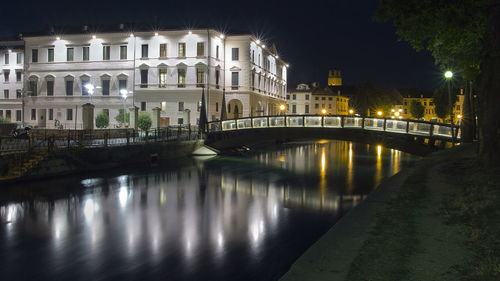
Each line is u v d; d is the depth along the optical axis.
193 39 66.88
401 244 7.92
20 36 77.38
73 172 29.78
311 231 16.75
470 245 7.65
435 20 14.75
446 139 33.31
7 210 19.80
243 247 14.52
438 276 6.30
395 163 42.38
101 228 16.94
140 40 68.62
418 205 11.15
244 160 44.25
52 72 71.88
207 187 27.27
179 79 67.44
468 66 23.70
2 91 76.50
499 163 14.88
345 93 153.00
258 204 22.09
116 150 34.56
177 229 16.86
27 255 13.55
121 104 69.25
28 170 26.00
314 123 41.62
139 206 21.27
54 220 18.14
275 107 92.00
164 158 41.44
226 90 71.75
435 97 94.56
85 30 72.50
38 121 72.69
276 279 11.53
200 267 12.47
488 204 10.13
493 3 13.88
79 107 70.75
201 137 48.59
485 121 15.13
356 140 39.22
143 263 12.80
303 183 29.23
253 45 73.56
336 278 6.54
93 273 12.01
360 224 9.58
